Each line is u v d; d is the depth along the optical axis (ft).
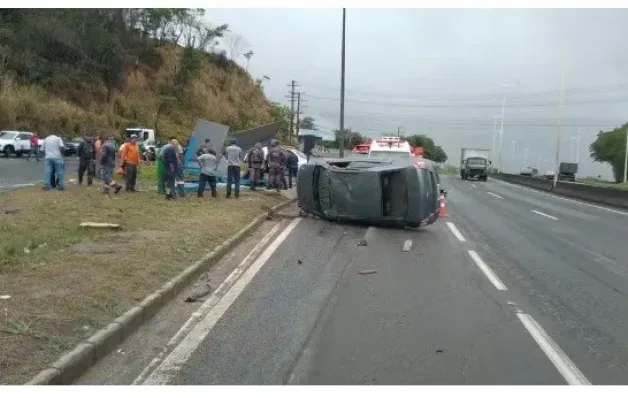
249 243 39.78
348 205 49.24
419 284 29.40
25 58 179.63
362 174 48.67
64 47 189.78
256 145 71.51
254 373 17.57
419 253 38.17
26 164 112.98
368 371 17.84
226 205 53.67
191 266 29.40
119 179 78.38
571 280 31.63
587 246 44.16
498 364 18.69
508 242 44.55
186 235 36.81
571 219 64.75
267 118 252.42
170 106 208.85
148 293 23.98
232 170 60.90
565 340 21.34
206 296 26.08
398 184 48.24
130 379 16.98
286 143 229.04
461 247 41.14
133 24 230.48
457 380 17.30
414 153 78.74
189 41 248.11
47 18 194.80
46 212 44.60
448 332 21.75
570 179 240.73
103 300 22.44
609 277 32.81
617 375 18.10
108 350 18.94
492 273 32.60
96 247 31.76
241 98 249.75
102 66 197.88
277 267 32.55
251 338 20.65
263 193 68.54
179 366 18.02
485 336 21.40
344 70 98.37
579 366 18.76
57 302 21.72
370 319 23.13
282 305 24.91
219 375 17.39
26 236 33.96
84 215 43.45
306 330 21.63
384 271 32.30
